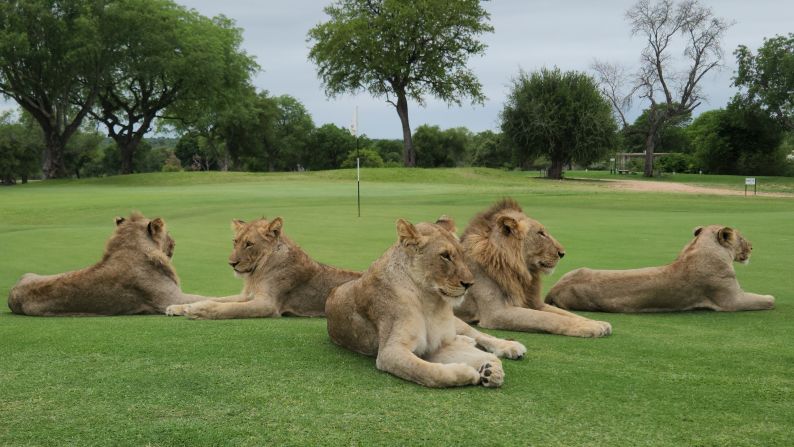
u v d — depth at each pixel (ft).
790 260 38.83
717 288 26.30
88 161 357.00
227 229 58.80
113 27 185.37
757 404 14.02
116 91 224.94
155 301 25.88
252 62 238.48
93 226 64.13
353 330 18.29
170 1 210.59
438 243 17.12
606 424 12.73
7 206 90.33
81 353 17.70
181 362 16.89
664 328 22.99
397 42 209.77
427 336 17.40
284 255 25.75
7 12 176.35
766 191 158.51
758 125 231.30
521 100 215.51
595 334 21.35
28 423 12.63
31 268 37.63
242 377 15.64
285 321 23.50
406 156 223.10
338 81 216.95
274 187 141.28
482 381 15.19
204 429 12.32
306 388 14.87
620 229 57.16
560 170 222.69
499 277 23.56
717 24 222.48
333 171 188.55
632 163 331.36
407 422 12.75
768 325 23.43
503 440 11.87
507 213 24.84
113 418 12.88
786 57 209.77
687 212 79.00
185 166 448.24
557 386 15.30
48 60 186.91
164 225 26.99
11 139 264.31
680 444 11.77
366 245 47.37
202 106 230.27
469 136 428.56
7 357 17.28
